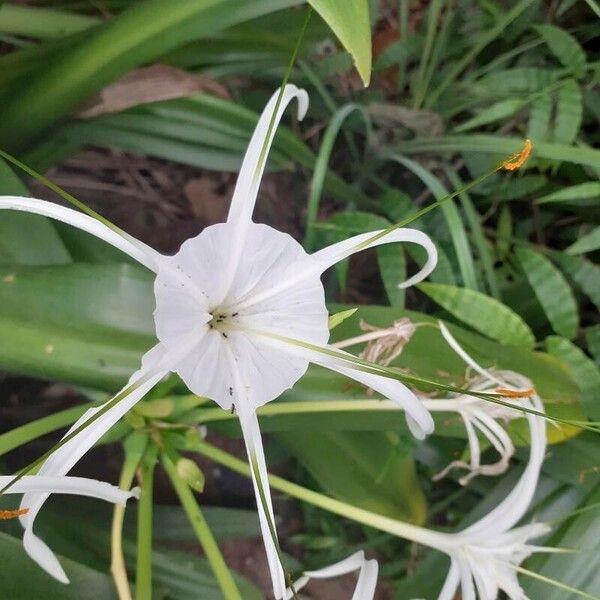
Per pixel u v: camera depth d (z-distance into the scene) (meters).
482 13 0.54
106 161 0.59
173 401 0.33
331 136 0.48
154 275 0.33
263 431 0.38
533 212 0.58
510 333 0.46
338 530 0.54
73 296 0.32
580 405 0.43
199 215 0.60
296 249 0.24
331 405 0.33
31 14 0.43
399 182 0.60
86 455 0.51
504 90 0.52
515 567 0.33
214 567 0.30
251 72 0.52
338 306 0.40
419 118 0.54
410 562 0.52
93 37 0.38
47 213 0.22
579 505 0.44
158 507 0.48
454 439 0.47
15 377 0.52
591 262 0.55
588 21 0.59
